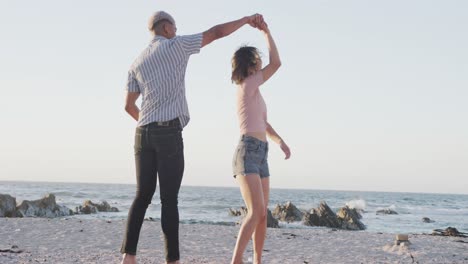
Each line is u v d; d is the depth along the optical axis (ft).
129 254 12.75
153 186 12.83
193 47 12.84
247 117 13.69
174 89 12.63
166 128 12.44
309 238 30.04
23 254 19.11
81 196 204.95
